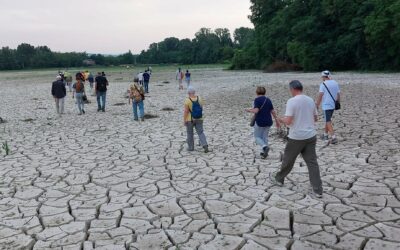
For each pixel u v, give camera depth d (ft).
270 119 31.50
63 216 22.13
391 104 58.85
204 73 225.35
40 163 33.58
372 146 34.58
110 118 58.85
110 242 18.84
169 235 19.30
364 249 17.26
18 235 19.99
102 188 26.55
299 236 18.62
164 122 53.21
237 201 23.24
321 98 35.94
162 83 143.02
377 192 23.65
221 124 49.21
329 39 186.70
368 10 162.20
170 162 32.35
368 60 166.20
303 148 23.22
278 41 223.10
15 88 147.84
